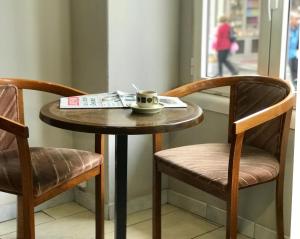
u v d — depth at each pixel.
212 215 2.76
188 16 2.78
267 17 2.44
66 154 2.16
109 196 2.74
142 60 2.71
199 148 2.35
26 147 1.84
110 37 2.57
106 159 2.70
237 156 1.94
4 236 2.56
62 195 2.93
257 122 1.96
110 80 2.61
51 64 2.74
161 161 2.22
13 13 2.57
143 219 2.78
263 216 2.52
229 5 2.88
